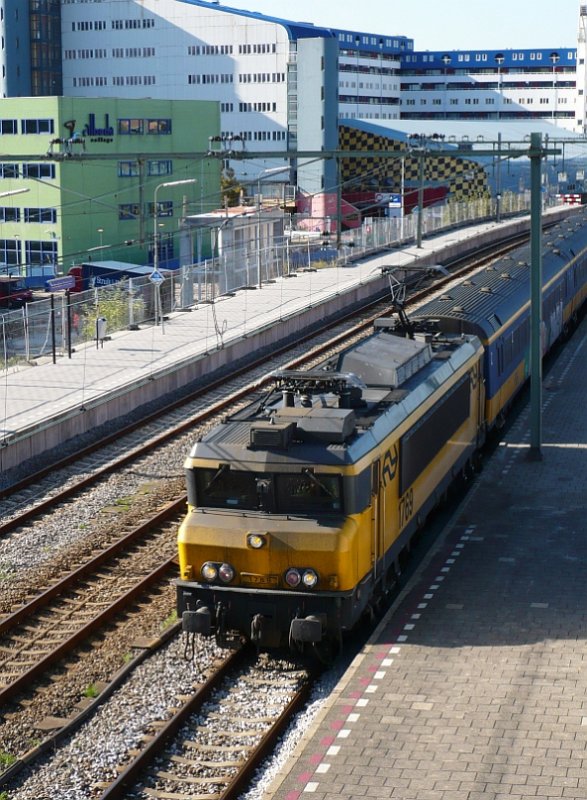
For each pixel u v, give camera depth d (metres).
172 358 34.06
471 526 20.11
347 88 157.38
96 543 19.59
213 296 43.53
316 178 100.12
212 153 26.50
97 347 36.06
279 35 112.31
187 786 12.10
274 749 12.86
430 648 15.01
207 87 117.00
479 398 23.72
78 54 123.38
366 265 56.72
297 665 15.22
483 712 13.08
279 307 43.62
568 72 166.88
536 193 24.38
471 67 168.62
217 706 13.99
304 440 15.23
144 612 16.86
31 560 18.97
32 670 14.72
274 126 114.12
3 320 32.78
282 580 14.77
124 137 77.38
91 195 74.81
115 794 11.77
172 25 117.56
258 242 53.72
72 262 73.94
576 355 37.22
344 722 12.96
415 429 17.91
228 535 14.95
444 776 11.67
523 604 16.45
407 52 169.62
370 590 15.65
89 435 27.67
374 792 11.41
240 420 16.47
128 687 14.40
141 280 40.50
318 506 14.95
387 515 16.42
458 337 23.45
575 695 13.45
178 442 26.80
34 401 28.52
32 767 12.59
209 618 14.92
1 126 75.31
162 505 21.78
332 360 19.38
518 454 24.97
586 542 19.11
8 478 23.98
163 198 78.88
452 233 73.06
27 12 121.38
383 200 88.62
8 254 76.19
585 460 24.31
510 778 11.58
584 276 46.00
